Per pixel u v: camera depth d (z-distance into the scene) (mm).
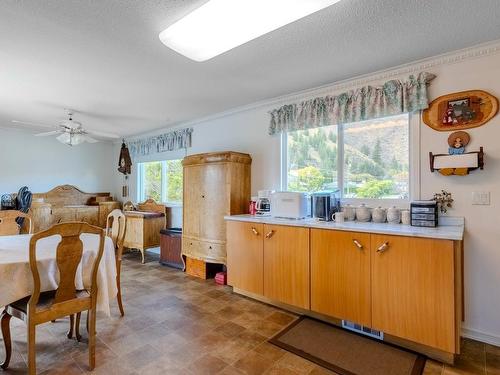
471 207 2322
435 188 2477
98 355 2066
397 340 2215
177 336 2344
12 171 5277
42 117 4414
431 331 1955
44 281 1922
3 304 1755
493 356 2066
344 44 2229
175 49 2031
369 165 2912
